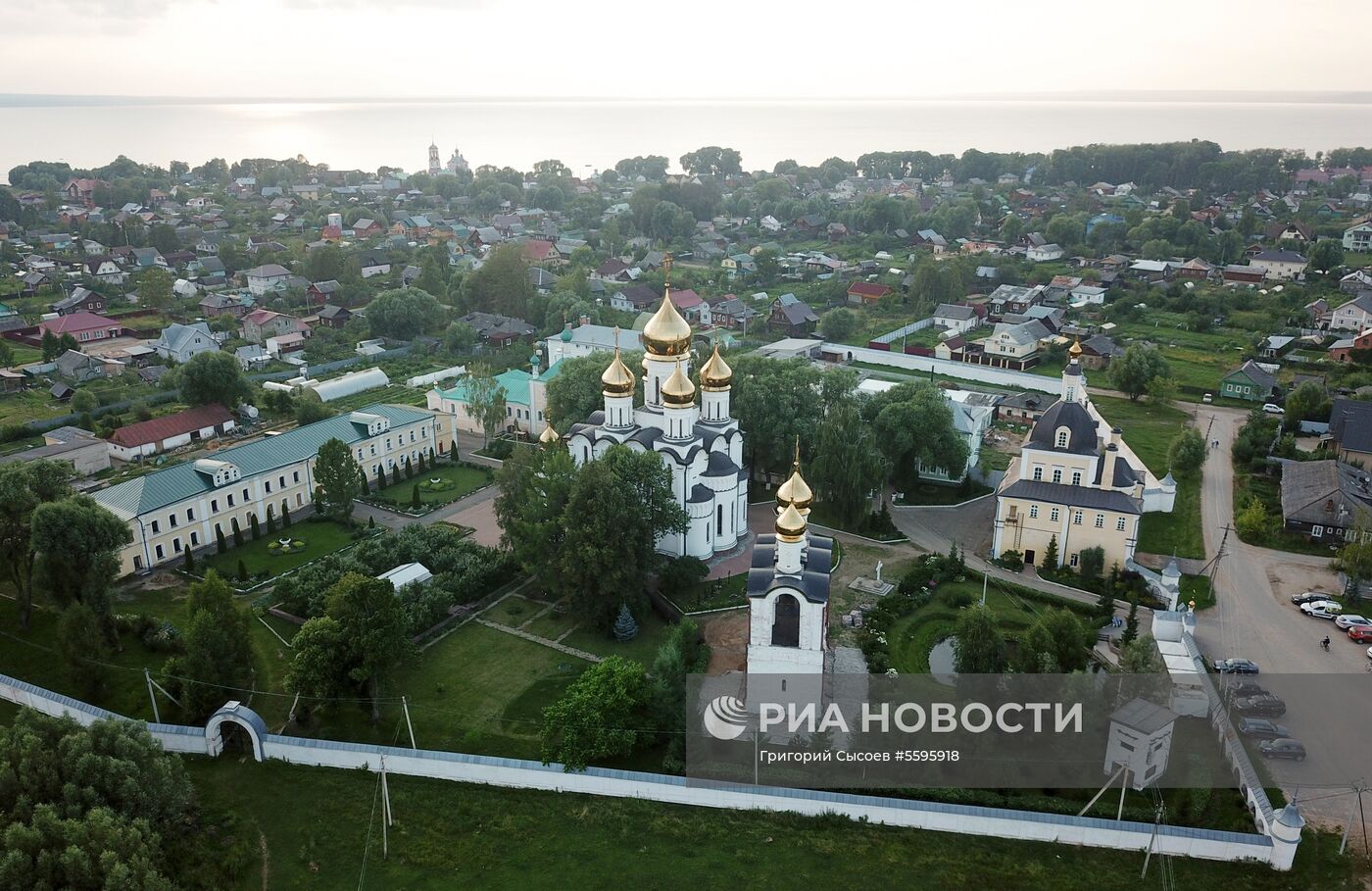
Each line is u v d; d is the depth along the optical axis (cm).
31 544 7775
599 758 6706
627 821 6247
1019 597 9350
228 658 7150
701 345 18938
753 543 10588
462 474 12888
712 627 8700
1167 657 7744
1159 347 19738
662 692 6850
